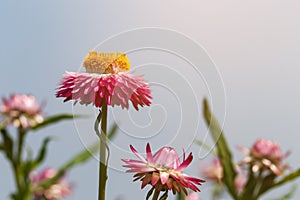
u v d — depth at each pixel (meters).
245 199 0.58
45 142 0.62
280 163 0.60
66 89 0.45
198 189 0.42
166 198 0.42
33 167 0.63
